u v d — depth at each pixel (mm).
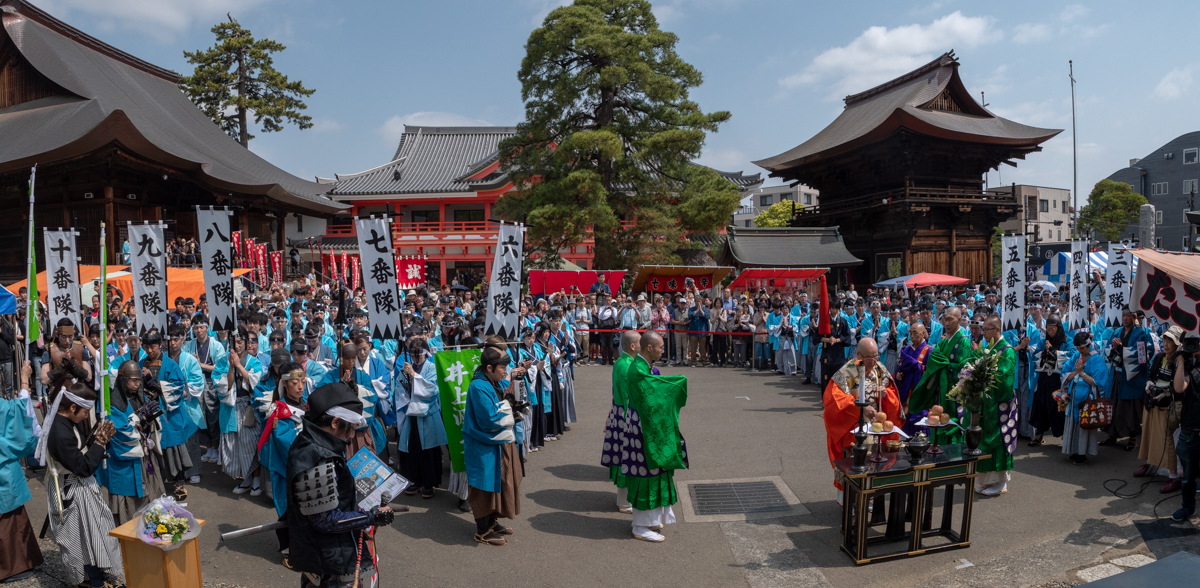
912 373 7984
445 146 48188
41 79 29094
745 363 18016
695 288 20719
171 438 7277
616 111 30516
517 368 6371
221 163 30250
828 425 6562
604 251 30266
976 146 33531
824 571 5531
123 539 4297
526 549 6062
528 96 29672
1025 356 9539
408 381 7664
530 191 29938
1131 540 5992
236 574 5590
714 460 8789
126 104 29469
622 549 6051
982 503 6996
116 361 8766
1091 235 55500
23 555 5520
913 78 39812
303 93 40438
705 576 5488
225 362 7742
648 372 6215
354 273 25438
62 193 25219
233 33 39000
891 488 5590
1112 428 8891
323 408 4039
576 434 10461
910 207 31625
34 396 11156
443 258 41625
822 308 12078
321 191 38812
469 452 6062
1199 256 7332
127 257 19438
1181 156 56312
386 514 4188
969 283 34312
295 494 3918
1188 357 6309
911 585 5277
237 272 20719
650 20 29938
